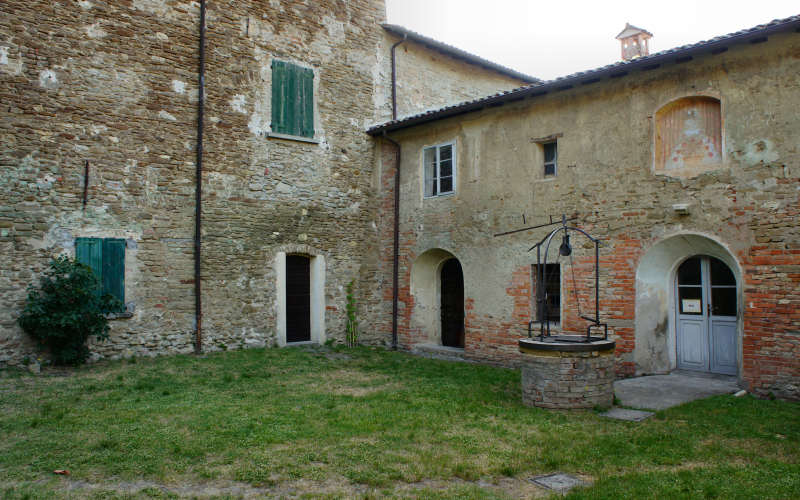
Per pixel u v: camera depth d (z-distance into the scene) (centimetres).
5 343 899
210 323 1103
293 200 1222
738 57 802
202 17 1109
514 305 1067
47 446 536
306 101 1248
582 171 975
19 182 923
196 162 1099
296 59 1238
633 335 901
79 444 543
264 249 1177
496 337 1094
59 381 823
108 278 994
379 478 466
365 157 1341
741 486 449
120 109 1020
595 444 554
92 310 926
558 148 1012
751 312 775
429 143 1242
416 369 1014
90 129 989
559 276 1017
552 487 457
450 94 1521
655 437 570
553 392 691
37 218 934
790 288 742
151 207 1046
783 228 752
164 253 1057
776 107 766
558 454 526
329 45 1290
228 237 1130
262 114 1184
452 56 1501
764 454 523
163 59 1070
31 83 939
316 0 1273
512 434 589
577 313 970
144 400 725
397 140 1316
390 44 1396
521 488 455
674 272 938
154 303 1042
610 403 699
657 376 887
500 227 1098
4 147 912
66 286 908
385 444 555
